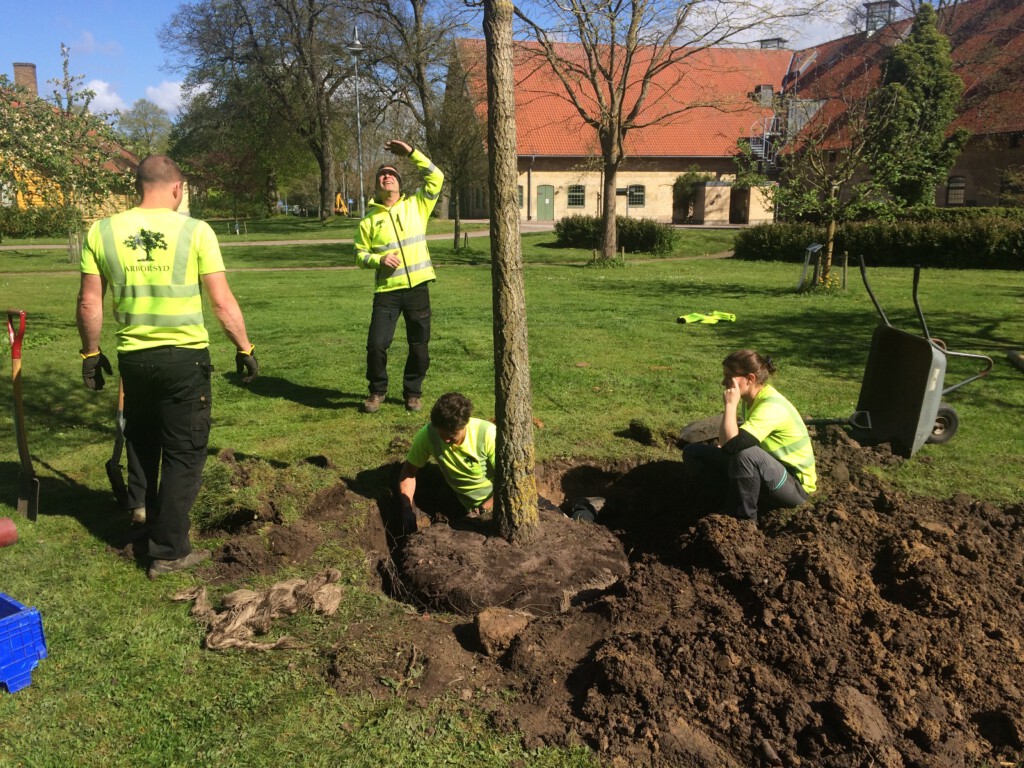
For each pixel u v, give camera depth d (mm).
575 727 2684
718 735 2600
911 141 15438
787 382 7625
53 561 3787
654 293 15938
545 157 43344
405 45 30578
